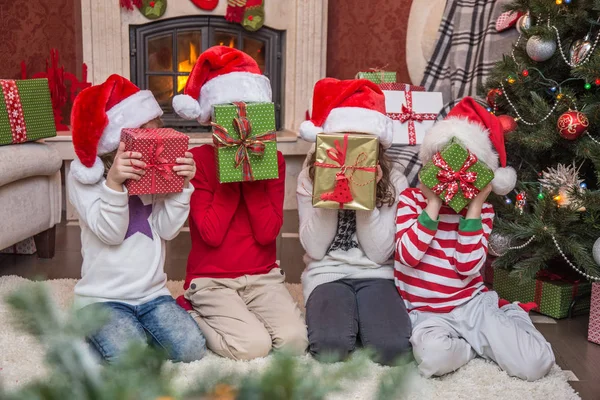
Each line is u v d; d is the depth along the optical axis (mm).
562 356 1972
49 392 453
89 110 1708
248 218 1988
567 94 2211
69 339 479
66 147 3639
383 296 1908
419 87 3020
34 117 2684
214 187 1946
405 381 516
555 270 2473
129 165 1672
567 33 2348
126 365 492
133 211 1810
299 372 518
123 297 1782
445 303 1867
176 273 2723
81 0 3885
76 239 3299
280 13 4148
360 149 1816
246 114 1799
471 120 1890
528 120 2375
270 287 1971
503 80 2420
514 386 1668
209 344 1832
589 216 2137
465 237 1808
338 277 1999
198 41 4109
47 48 4027
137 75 4059
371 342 1761
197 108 1851
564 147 2359
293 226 3646
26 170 2566
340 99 1915
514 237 2236
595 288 2066
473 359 1818
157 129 1781
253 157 1808
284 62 4238
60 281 2457
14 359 1655
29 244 2980
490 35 3041
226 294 1899
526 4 2412
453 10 3307
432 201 1802
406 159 2727
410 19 3527
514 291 2451
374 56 4191
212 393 500
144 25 4008
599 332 2062
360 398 1450
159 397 481
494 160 1831
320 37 4191
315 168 1837
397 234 1893
